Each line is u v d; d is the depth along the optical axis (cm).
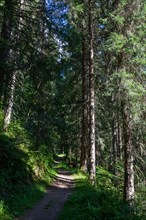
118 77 1803
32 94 1658
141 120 1864
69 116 3281
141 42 1806
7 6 1441
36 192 1714
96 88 2503
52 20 1523
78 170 2897
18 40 1494
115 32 1919
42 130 1680
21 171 1769
